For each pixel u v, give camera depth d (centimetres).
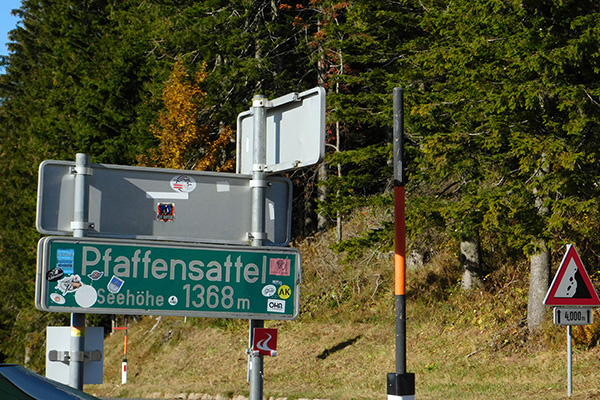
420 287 3144
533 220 1945
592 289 1625
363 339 2966
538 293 2367
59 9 5912
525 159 1834
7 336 6731
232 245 770
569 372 1695
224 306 755
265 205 792
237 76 3841
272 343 758
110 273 736
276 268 771
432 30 2491
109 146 4625
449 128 2181
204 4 4134
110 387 3388
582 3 1934
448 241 3097
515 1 1941
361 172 2808
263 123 792
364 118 2670
